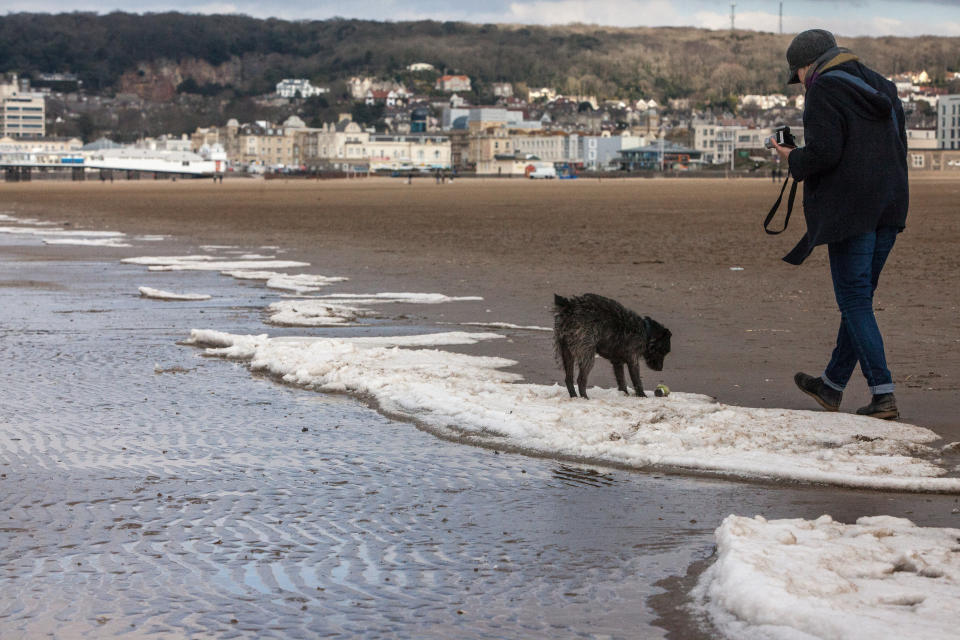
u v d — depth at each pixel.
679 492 6.68
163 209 66.19
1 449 7.85
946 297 17.61
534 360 11.84
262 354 11.77
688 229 40.16
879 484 6.71
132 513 6.24
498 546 5.62
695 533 5.83
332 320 15.36
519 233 37.81
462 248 30.58
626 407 8.98
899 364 11.33
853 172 8.54
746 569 4.80
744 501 6.47
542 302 17.55
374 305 17.41
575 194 95.44
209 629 4.55
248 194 101.19
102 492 6.70
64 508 6.35
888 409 8.63
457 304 17.44
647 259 26.20
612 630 4.51
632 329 9.56
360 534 5.83
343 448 7.89
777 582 4.65
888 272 22.30
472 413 8.59
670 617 4.64
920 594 4.61
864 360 8.70
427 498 6.56
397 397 9.40
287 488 6.79
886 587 4.73
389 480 6.99
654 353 9.73
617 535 5.80
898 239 32.84
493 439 8.09
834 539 5.43
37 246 33.50
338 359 11.33
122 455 7.68
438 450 7.82
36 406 9.46
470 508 6.34
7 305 17.77
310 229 42.09
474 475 7.12
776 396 9.78
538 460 7.53
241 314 16.52
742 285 19.88
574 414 8.54
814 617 4.33
